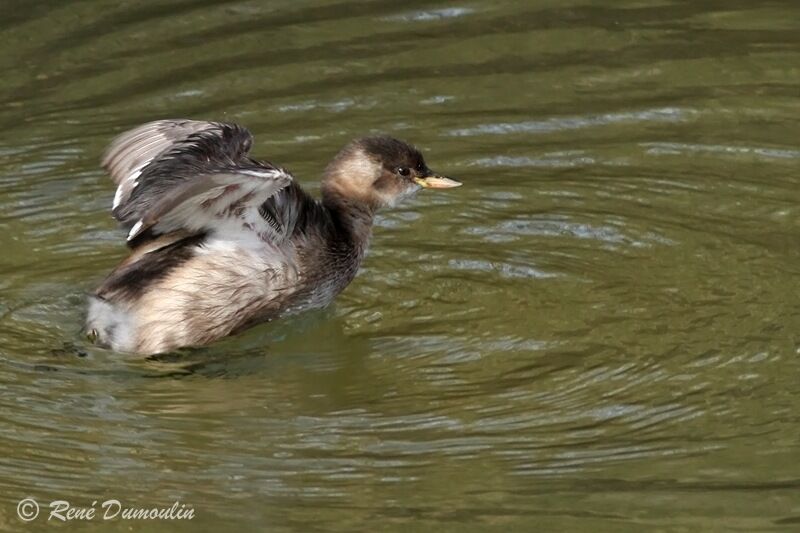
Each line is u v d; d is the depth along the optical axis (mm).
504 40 17469
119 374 11516
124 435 10633
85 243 13594
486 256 13266
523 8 18281
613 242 13406
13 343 11867
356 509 9633
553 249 13359
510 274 12938
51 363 11602
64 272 13062
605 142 15266
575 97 16156
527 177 14641
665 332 11805
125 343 11664
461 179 14625
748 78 16422
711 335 11703
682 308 12172
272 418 10891
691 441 10312
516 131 15531
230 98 16234
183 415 10938
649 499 9625
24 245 13531
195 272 11625
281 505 9711
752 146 15070
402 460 10227
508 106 16047
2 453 10336
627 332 11844
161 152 11453
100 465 10227
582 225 13734
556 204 14133
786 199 14055
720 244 13266
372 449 10391
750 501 9555
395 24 17938
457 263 13164
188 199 10398
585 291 12570
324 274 12289
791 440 10258
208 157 11211
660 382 11078
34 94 16375
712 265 12906
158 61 17078
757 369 11180
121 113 15922
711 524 9305
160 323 11617
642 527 9312
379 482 9961
